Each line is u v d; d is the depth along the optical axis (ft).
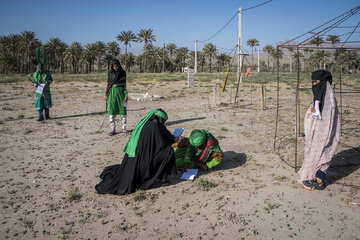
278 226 13.26
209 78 131.54
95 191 16.63
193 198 15.81
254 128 31.48
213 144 18.88
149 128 16.83
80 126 32.63
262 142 26.05
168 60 382.22
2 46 300.20
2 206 14.96
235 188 16.98
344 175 18.69
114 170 17.99
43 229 13.05
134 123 34.04
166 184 17.53
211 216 14.07
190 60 392.06
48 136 28.32
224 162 21.17
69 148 24.48
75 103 51.11
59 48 322.96
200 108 45.60
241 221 13.61
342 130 30.17
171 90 77.66
